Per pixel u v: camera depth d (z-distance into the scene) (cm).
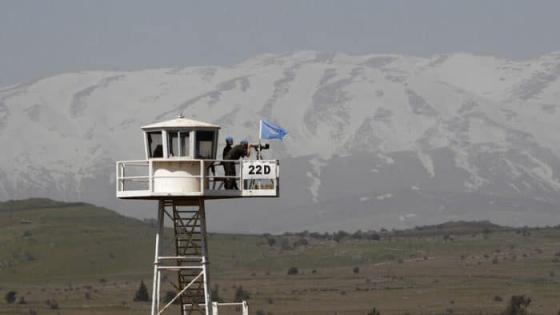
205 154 14975
